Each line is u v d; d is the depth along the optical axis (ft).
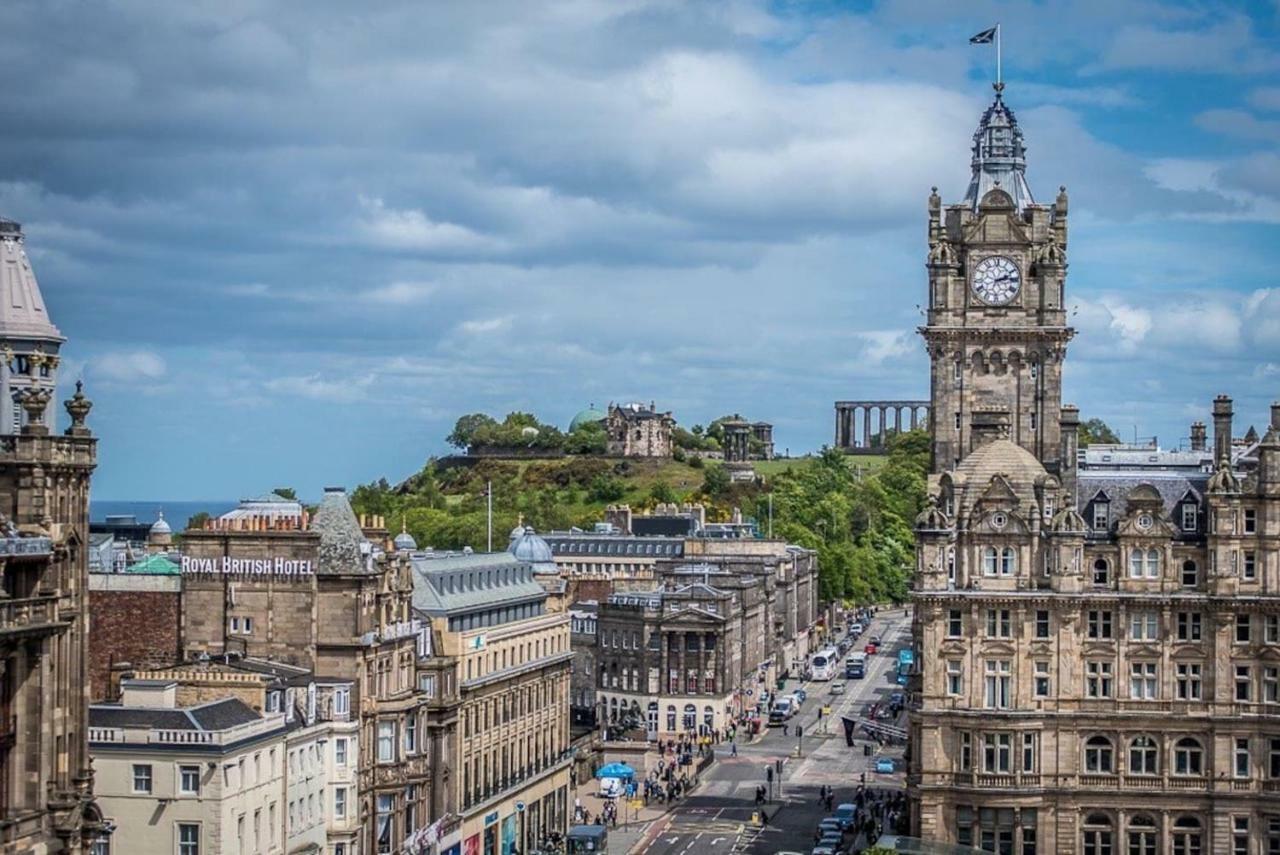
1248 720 653.71
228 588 645.10
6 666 444.14
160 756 545.44
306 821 611.06
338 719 632.38
